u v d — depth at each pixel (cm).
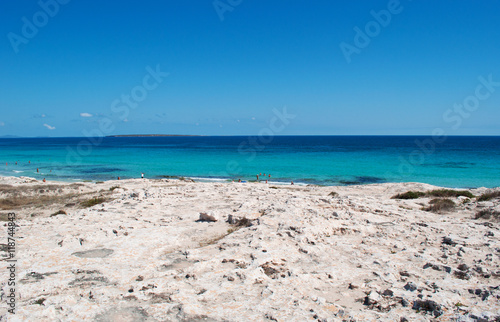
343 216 1348
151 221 1382
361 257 922
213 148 13950
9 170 6475
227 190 2367
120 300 623
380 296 664
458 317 554
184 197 2052
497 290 665
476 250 957
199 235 1184
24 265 815
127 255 913
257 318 565
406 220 1352
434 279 763
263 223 1216
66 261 848
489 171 5353
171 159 8481
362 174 5416
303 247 968
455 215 1605
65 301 612
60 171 6341
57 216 1605
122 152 11469
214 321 552
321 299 641
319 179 5028
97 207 1825
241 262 842
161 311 577
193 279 740
